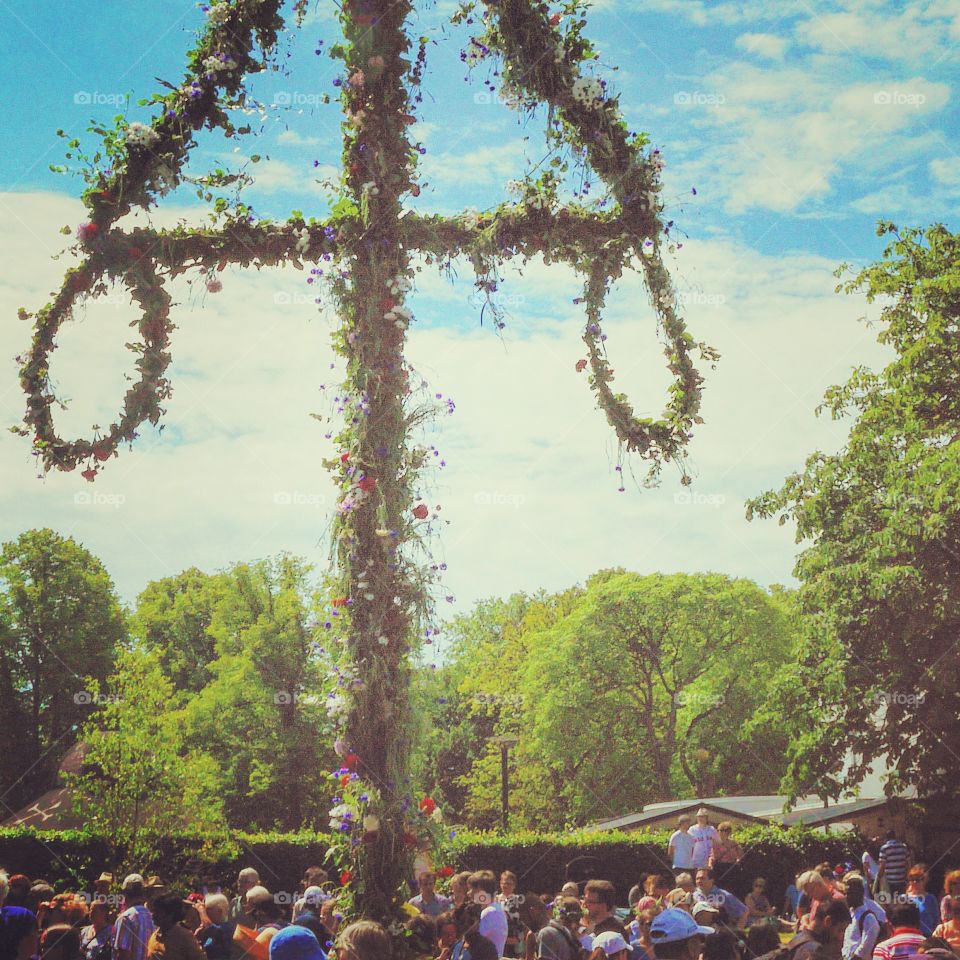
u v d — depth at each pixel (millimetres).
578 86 8422
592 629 46656
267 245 8336
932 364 25312
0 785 43250
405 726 7953
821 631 24078
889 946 8078
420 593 7957
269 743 39219
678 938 6656
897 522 22938
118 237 8211
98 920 11680
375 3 8297
